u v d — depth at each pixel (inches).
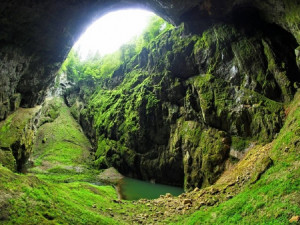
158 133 1489.9
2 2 706.2
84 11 946.1
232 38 1171.3
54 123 2507.4
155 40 1797.5
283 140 697.0
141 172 1540.4
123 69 2267.5
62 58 1144.8
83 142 2324.1
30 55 979.9
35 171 1429.6
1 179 526.9
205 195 784.3
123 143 1706.4
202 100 1197.1
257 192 540.7
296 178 490.6
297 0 803.4
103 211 711.7
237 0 1027.9
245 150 975.0
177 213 714.8
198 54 1326.3
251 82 1070.4
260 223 428.5
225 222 501.4
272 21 1040.2
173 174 1365.7
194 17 1210.6
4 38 813.2
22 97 1163.9
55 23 908.0
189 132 1267.2
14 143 1019.9
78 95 3006.9
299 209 398.9
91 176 1528.1
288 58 1028.5
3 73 893.8
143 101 1599.4
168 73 1477.6
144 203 884.6
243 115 1035.9
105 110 2138.3
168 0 1042.1
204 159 1090.7
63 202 580.7
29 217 450.3
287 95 957.8
